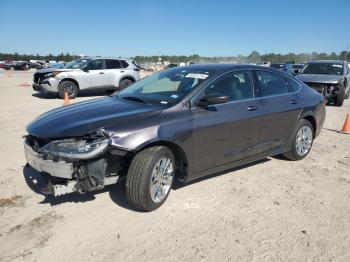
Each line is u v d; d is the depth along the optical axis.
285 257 3.43
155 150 4.04
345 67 15.09
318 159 6.45
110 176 4.12
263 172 5.63
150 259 3.33
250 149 5.21
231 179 5.27
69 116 4.26
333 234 3.87
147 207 4.09
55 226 3.84
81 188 3.91
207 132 4.53
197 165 4.56
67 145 3.80
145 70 56.81
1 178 5.05
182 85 4.76
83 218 4.02
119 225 3.90
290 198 4.72
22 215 4.04
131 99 4.85
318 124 6.49
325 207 4.50
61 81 14.44
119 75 15.92
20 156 6.07
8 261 3.25
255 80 5.36
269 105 5.38
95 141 3.77
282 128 5.68
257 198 4.67
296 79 6.27
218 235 3.76
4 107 11.62
